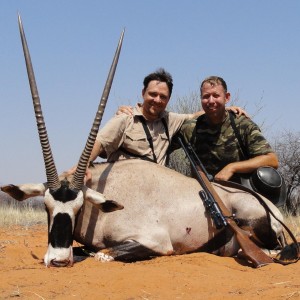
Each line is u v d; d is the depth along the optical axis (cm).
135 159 272
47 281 199
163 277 203
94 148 271
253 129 297
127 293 185
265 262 236
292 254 256
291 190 774
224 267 232
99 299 178
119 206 239
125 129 280
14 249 281
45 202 232
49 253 226
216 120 299
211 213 260
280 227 281
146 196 260
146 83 283
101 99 248
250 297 176
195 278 206
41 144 237
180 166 537
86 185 263
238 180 294
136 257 249
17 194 241
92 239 256
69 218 229
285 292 179
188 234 263
